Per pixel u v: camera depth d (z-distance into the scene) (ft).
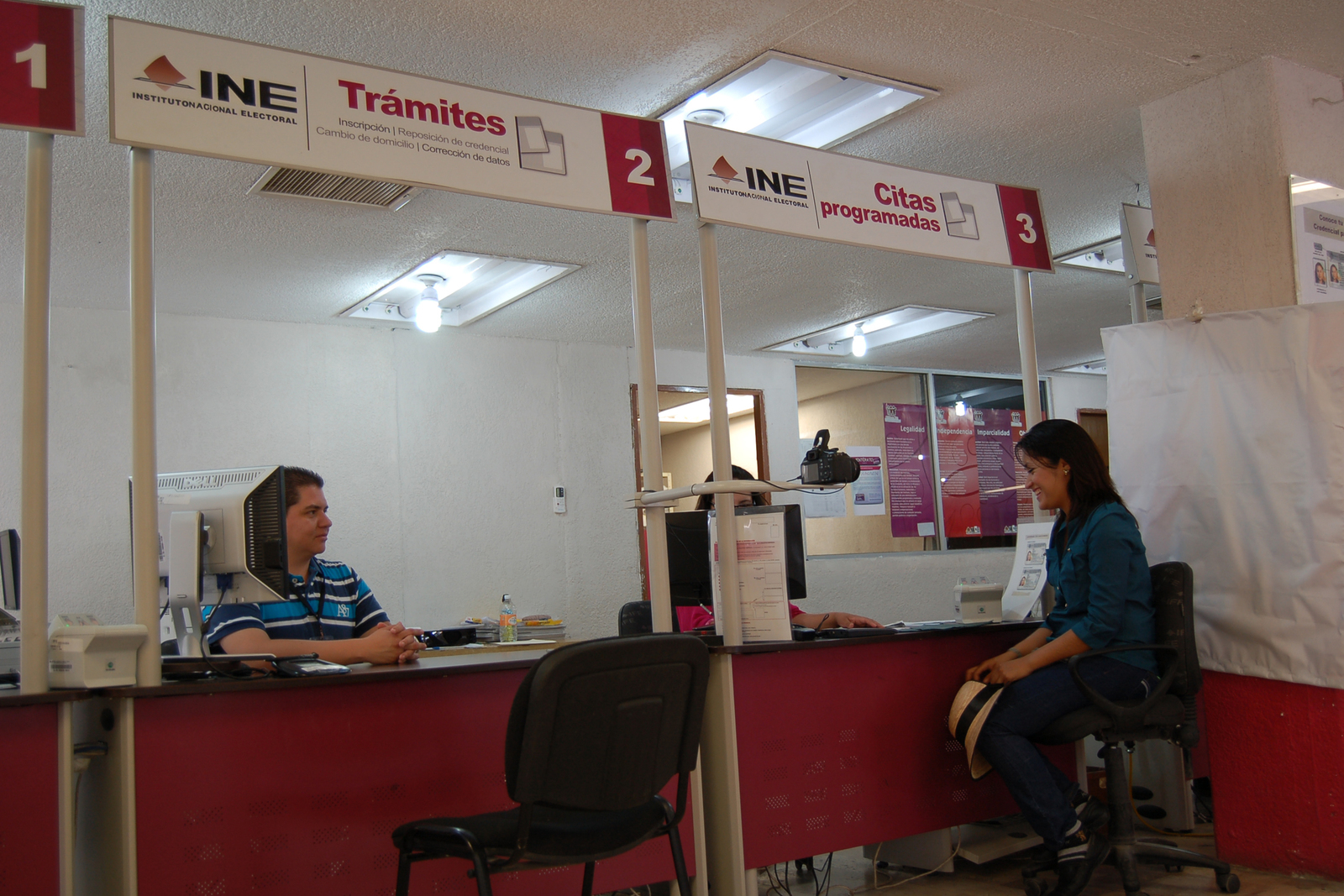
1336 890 9.52
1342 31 10.71
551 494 21.33
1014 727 9.37
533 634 18.97
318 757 7.50
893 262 17.66
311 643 8.88
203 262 15.43
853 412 26.32
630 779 6.57
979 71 11.30
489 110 8.81
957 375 28.17
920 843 10.68
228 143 7.56
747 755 9.15
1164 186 12.07
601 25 10.02
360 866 7.59
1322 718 9.84
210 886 7.03
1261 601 10.19
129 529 16.84
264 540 8.82
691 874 8.87
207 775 7.09
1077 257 18.37
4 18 7.05
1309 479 9.88
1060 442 9.98
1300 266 10.89
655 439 9.79
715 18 9.98
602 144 9.40
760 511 9.71
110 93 7.17
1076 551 9.73
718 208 9.66
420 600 19.57
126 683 6.96
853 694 9.91
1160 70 11.38
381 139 8.23
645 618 12.99
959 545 27.32
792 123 12.69
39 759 6.53
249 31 9.75
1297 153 11.16
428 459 20.03
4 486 16.10
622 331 21.25
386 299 18.70
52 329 16.62
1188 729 9.45
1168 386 11.03
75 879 7.90
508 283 18.16
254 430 18.33
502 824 6.53
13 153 11.30
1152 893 9.57
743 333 22.30
